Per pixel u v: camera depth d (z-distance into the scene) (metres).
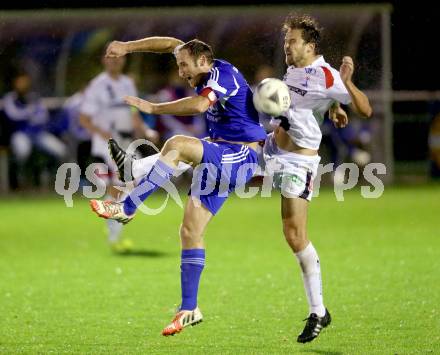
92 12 66.88
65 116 68.44
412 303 31.73
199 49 25.19
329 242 45.91
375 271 38.00
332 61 28.27
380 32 67.12
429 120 76.19
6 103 68.81
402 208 59.25
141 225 53.56
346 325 28.66
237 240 47.22
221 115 25.58
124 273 38.28
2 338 27.41
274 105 24.67
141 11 66.62
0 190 70.62
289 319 29.73
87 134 68.31
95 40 67.50
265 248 44.50
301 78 26.14
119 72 46.12
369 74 36.19
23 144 69.31
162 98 65.81
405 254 42.00
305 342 25.95
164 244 46.31
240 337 27.34
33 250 44.91
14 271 39.16
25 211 61.25
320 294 26.38
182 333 27.92
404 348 25.61
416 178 76.88
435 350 25.33
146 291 34.47
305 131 26.42
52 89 68.62
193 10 65.44
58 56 67.88
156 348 26.08
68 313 30.86
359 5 65.06
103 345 26.48
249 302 32.41
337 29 64.75
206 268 39.19
